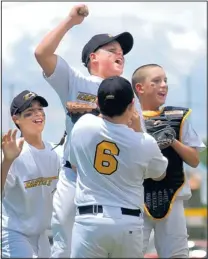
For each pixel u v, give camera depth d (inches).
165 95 350.0
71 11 313.9
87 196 289.7
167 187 340.2
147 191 341.4
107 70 322.7
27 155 350.3
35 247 358.0
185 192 343.0
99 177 288.7
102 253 289.7
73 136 295.7
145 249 343.9
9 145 314.8
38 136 354.0
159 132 335.6
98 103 293.6
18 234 353.1
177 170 341.7
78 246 291.6
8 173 343.9
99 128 289.9
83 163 292.0
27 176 349.7
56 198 320.8
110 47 323.3
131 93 291.0
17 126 354.9
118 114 289.7
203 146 345.4
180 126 341.4
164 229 342.0
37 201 354.3
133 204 289.9
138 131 297.4
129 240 288.2
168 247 341.7
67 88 321.1
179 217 342.6
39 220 355.6
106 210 286.0
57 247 319.3
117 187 288.7
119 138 288.0
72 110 310.2
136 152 288.7
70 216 315.6
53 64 314.5
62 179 320.5
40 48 312.7
